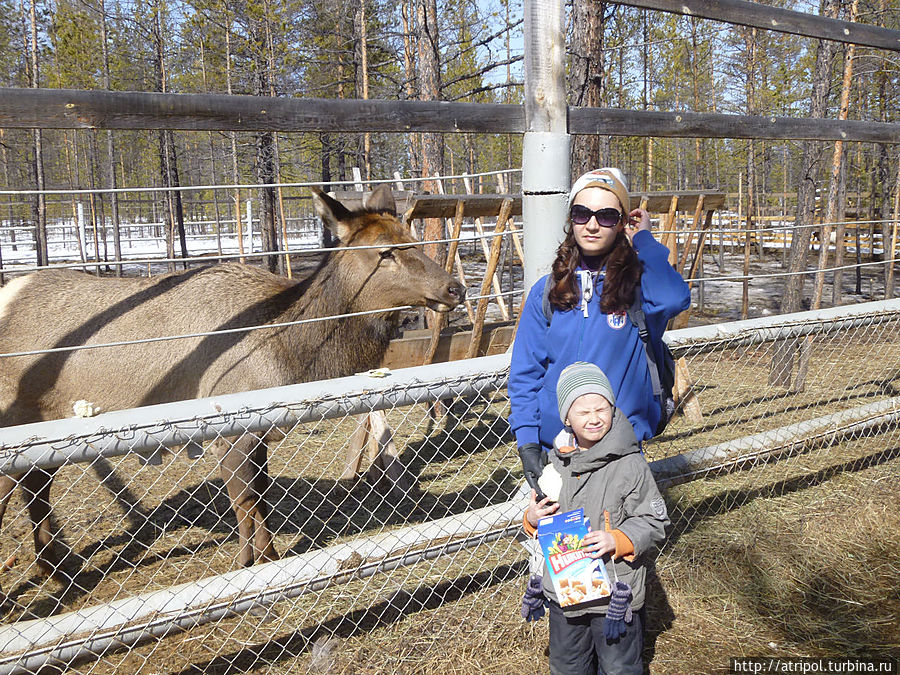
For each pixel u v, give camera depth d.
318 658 2.90
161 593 2.39
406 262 4.12
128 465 5.56
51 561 3.93
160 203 24.77
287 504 4.86
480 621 3.11
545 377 2.39
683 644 3.01
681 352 3.18
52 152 31.34
